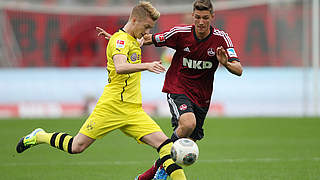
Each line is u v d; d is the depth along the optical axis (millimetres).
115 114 19953
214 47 22297
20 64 69375
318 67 64438
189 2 73250
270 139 42125
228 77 65750
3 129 48000
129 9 73938
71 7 72062
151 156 32875
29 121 55344
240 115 64688
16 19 70000
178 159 18578
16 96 63562
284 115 64938
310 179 23719
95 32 72438
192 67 22734
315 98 62969
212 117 62312
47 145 37906
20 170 26969
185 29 22500
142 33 19969
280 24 70250
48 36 70375
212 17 21359
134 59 19938
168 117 60781
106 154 33750
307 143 39344
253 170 26750
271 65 69562
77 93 64250
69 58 69750
